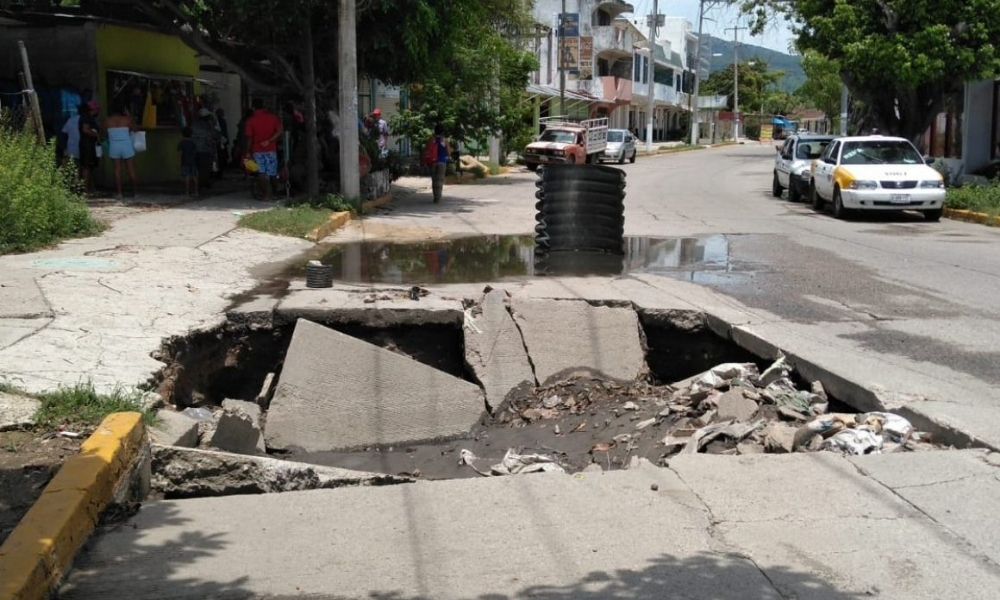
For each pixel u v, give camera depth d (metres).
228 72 26.16
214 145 20.81
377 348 7.96
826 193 19.64
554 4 52.56
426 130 27.58
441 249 13.70
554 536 4.17
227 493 5.23
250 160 17.55
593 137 38.78
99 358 6.70
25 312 7.83
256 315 8.53
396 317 8.73
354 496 4.62
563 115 44.16
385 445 7.46
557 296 9.45
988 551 4.05
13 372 6.15
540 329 8.69
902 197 17.98
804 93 59.66
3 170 11.15
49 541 3.64
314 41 18.67
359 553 4.00
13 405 5.33
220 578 3.77
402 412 7.65
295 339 7.79
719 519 4.36
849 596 3.66
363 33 18.25
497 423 7.88
